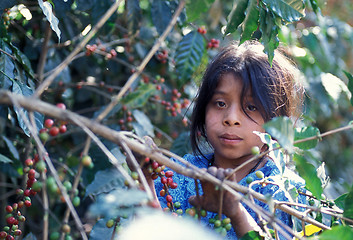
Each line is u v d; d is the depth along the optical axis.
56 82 2.14
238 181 1.51
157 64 2.31
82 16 2.06
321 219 1.39
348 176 3.25
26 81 1.57
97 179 1.11
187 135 2.03
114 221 1.13
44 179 0.89
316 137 1.07
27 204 1.24
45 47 1.95
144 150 0.93
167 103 2.10
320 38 2.48
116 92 2.42
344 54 2.82
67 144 2.19
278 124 0.95
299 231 1.39
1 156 1.58
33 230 2.23
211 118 1.48
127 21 1.97
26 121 0.82
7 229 1.29
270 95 1.49
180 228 0.66
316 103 2.57
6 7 1.64
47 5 1.45
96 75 2.44
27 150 1.86
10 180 2.16
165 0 1.76
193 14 1.25
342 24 2.84
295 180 1.31
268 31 1.38
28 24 2.13
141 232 0.65
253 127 1.44
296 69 1.87
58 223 2.09
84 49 2.04
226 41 2.49
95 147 1.72
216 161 1.57
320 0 2.49
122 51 2.36
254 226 1.12
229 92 1.45
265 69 1.50
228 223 1.07
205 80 1.57
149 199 0.79
